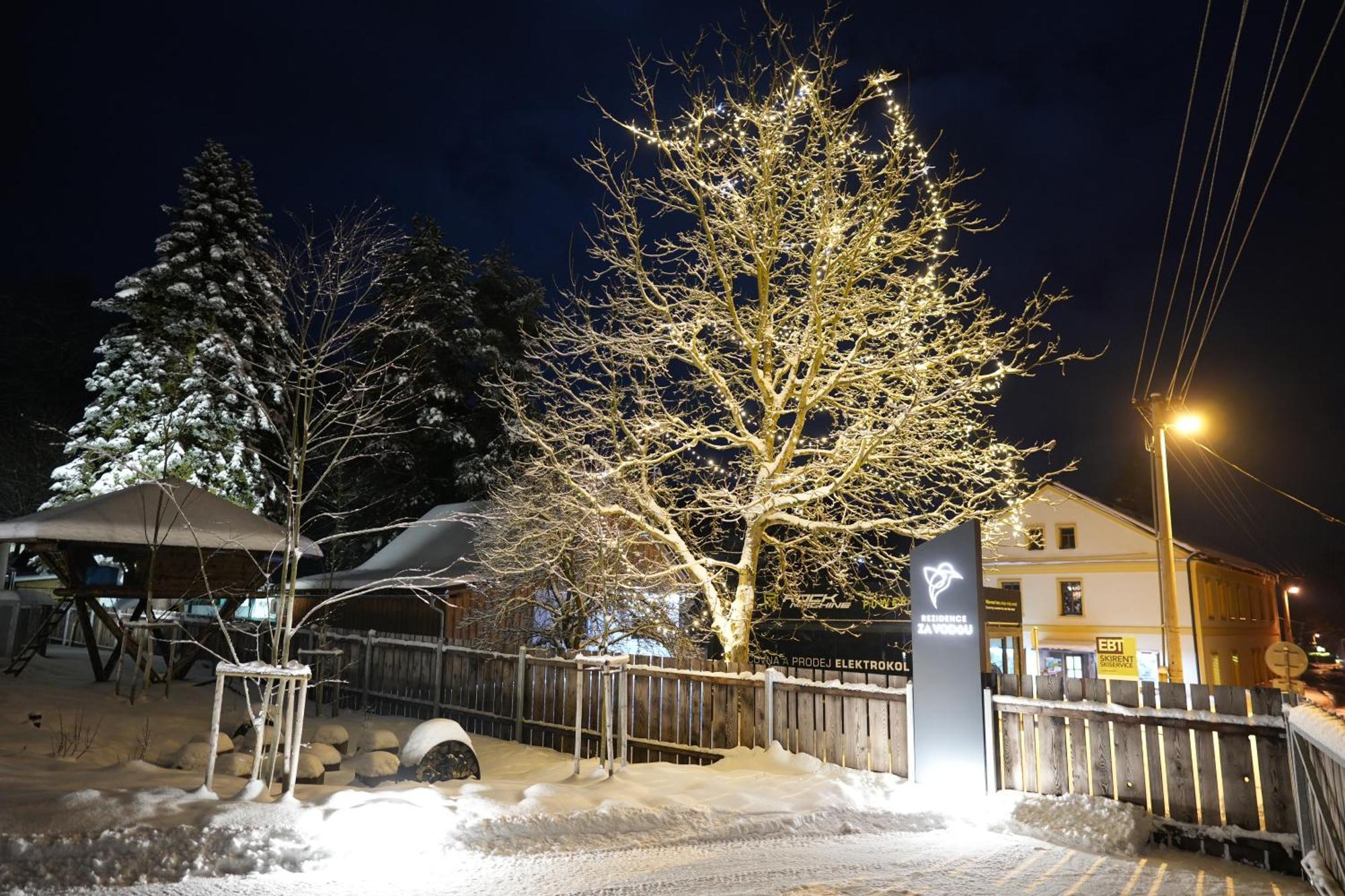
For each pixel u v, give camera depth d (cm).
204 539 1550
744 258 1658
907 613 2906
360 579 2606
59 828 574
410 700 1614
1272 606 5441
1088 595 3819
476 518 2441
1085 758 902
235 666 727
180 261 2786
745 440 1587
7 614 1819
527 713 1384
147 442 2670
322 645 1683
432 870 614
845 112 1518
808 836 798
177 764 870
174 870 557
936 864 709
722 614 1534
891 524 1470
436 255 3703
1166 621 2070
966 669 977
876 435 1404
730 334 1605
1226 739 821
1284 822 777
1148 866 741
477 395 3622
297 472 873
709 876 638
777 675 1134
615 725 1295
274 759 752
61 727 967
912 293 1455
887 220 1511
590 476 1524
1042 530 3962
